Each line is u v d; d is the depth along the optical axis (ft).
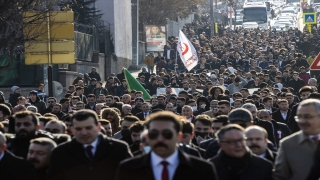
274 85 151.12
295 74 153.58
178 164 35.45
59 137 49.29
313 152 43.11
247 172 42.42
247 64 208.03
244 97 117.39
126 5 246.88
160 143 35.14
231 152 41.96
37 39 112.47
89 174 42.88
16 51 143.43
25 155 48.24
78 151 43.06
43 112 102.22
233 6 456.86
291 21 486.79
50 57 113.09
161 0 318.24
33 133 48.49
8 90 161.48
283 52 226.99
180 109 104.37
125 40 244.01
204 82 159.12
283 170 43.68
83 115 42.93
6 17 115.44
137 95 116.98
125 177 35.63
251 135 46.68
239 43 258.78
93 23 219.41
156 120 35.42
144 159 35.73
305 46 273.33
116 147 43.57
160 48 246.06
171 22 330.34
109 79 148.15
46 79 130.52
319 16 484.74
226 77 164.45
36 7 121.08
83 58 199.21
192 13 386.32
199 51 245.86
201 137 58.49
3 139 42.93
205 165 35.81
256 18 451.12
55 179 42.96
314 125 43.19
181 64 223.71
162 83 151.33
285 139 44.16
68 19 112.88
